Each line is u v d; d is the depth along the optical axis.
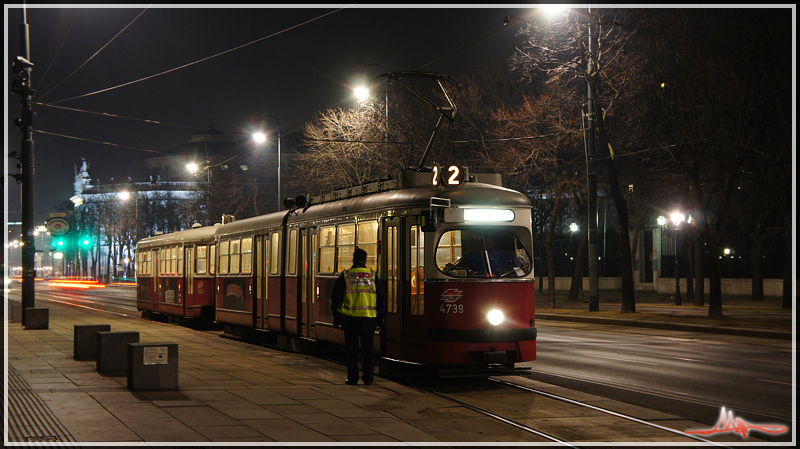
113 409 8.54
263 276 18.86
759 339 21.22
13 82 22.77
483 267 12.07
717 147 28.20
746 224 37.28
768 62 27.56
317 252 15.88
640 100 31.08
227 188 62.09
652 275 50.22
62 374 11.56
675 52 29.06
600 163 39.59
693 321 25.53
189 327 25.75
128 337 11.96
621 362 15.08
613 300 41.34
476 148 36.41
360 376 12.55
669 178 37.72
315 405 9.20
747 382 12.37
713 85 27.06
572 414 9.75
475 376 11.77
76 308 37.75
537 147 33.47
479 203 12.24
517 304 12.14
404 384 12.32
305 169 42.84
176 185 94.62
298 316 16.61
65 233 23.39
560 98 32.34
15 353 14.76
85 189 110.50
